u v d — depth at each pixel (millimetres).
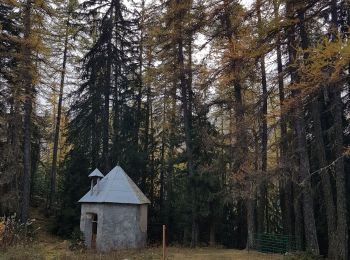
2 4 23203
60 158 37250
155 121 32844
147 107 31031
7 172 22297
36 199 35344
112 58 28281
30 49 22141
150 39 24453
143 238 22469
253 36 16000
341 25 16094
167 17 23250
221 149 23094
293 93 14820
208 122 25109
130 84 29391
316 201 21250
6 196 22359
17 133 22938
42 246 20344
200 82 21422
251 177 16328
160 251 20156
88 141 27844
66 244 21953
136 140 29172
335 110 16500
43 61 23047
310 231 16062
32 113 26266
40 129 31391
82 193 27250
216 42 20562
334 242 16172
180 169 28453
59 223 27375
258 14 16156
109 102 29031
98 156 27688
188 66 23578
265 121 16625
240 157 17516
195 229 23609
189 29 21109
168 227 26984
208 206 23562
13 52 22344
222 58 18766
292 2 14719
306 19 14938
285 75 16031
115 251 19953
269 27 14633
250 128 16750
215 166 21125
